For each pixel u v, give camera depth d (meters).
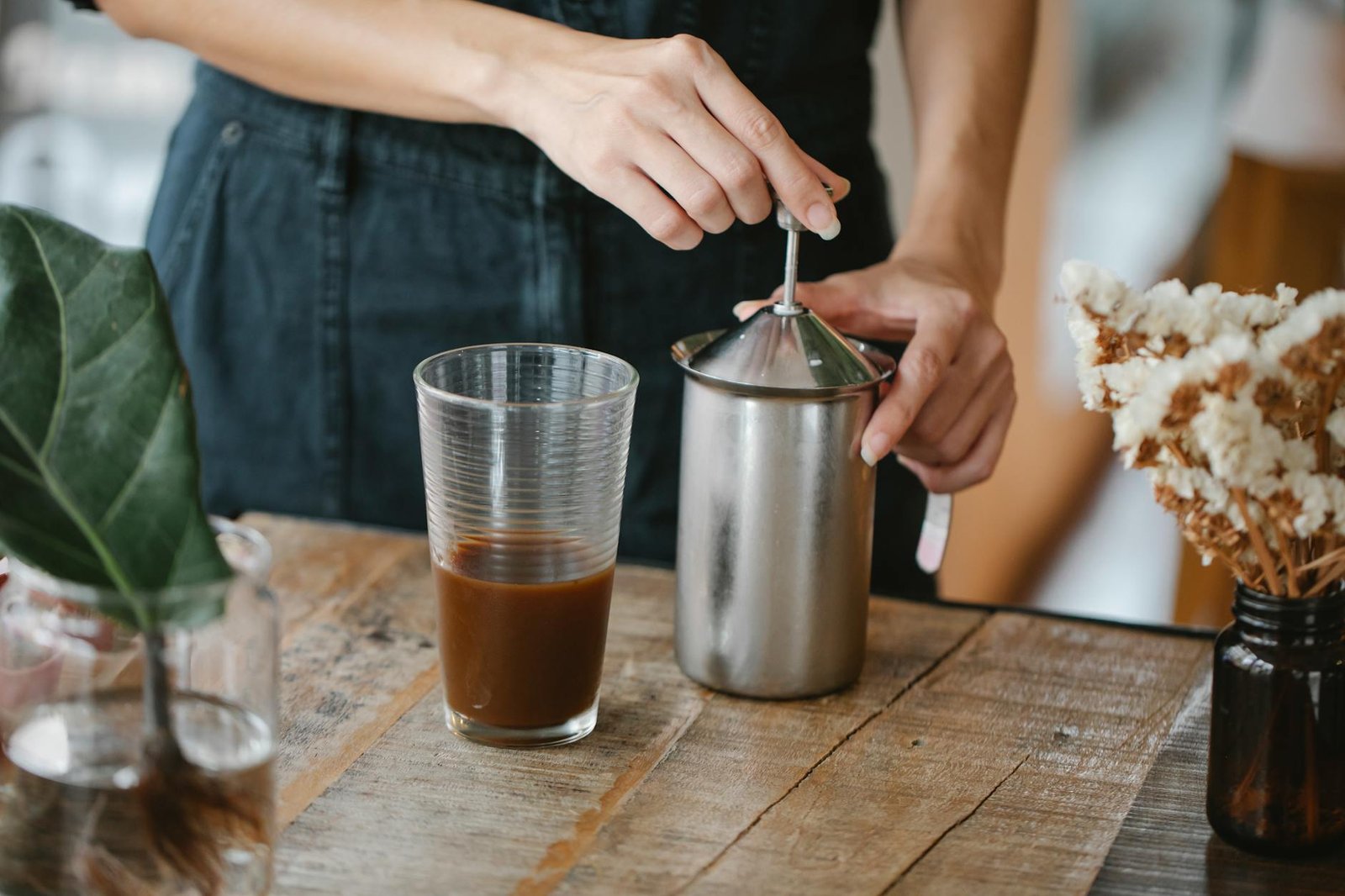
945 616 1.00
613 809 0.75
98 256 0.66
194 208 1.27
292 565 1.03
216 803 0.59
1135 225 2.20
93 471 0.61
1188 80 2.12
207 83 1.28
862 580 0.87
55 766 0.58
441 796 0.75
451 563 0.78
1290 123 2.05
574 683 0.80
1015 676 0.91
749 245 1.22
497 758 0.79
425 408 0.78
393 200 1.21
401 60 1.01
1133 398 0.66
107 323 0.64
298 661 0.90
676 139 0.86
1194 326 0.66
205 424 1.31
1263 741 0.70
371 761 0.78
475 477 0.76
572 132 0.90
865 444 0.84
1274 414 0.64
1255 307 0.68
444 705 0.84
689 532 0.87
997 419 1.04
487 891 0.67
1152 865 0.71
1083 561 2.28
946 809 0.76
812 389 0.80
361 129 1.20
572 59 0.94
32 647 0.58
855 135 1.26
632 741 0.82
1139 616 2.25
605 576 0.80
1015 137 1.26
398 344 1.25
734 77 0.86
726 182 0.84
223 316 1.28
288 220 1.24
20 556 0.58
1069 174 2.22
